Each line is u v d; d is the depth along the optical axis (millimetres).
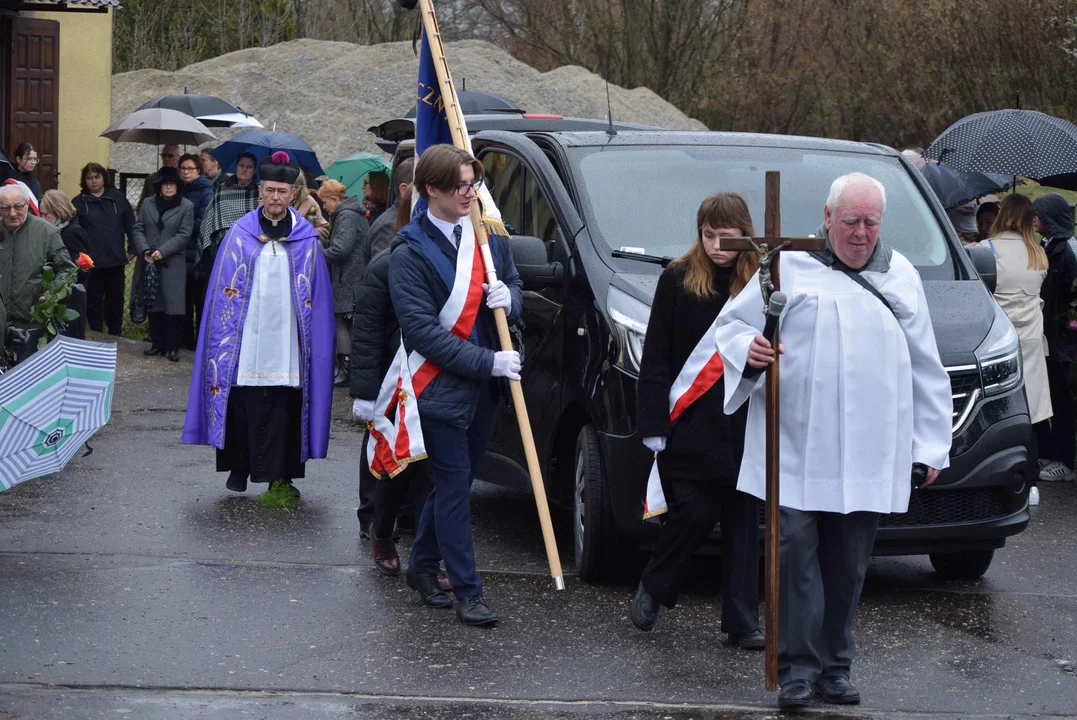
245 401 7281
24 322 8805
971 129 10141
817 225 6480
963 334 5992
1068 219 8930
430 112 6246
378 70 27219
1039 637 5504
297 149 14688
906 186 6980
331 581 5930
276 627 5262
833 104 32188
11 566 5898
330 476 8203
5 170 13234
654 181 6605
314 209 12148
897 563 6789
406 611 5543
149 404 10523
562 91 27062
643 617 5312
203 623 5262
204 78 26641
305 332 7270
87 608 5367
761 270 4414
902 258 4656
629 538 5938
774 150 7008
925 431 4605
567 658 5035
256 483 7871
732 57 33844
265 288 7219
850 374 4496
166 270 12578
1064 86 27094
